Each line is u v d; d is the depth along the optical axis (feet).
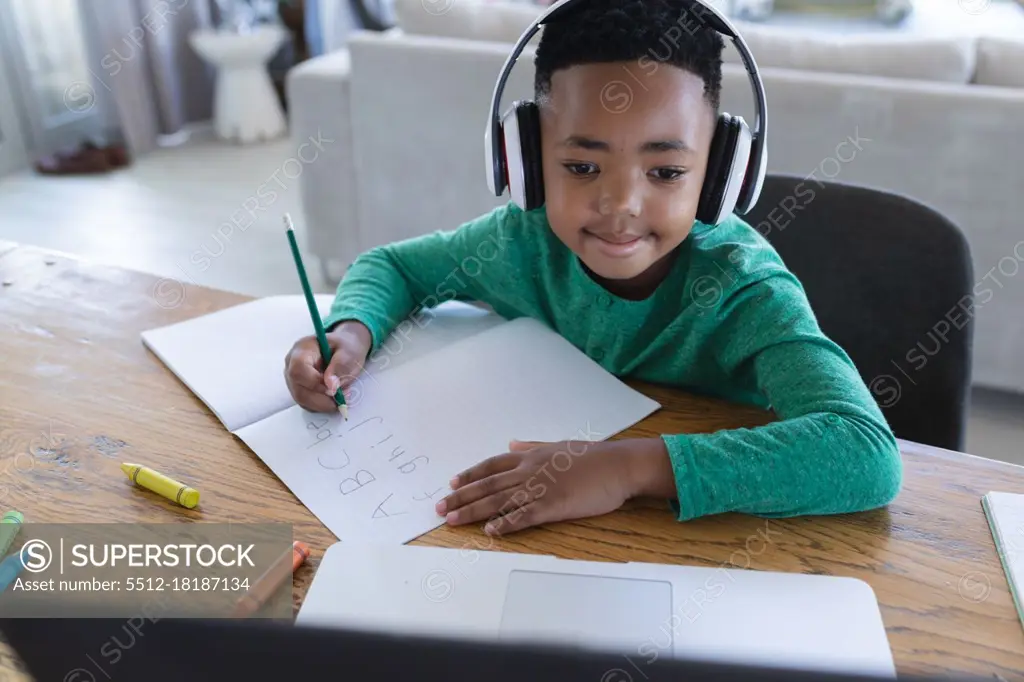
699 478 2.04
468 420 2.41
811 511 2.04
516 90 6.56
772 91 5.90
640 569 1.90
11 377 2.66
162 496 2.16
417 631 0.97
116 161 11.22
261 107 12.20
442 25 7.00
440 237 3.15
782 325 2.45
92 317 2.99
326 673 0.90
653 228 2.34
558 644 1.02
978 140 5.64
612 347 2.85
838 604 1.79
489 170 2.55
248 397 2.53
